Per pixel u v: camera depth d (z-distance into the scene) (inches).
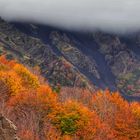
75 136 3550.7
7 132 1232.8
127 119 4414.4
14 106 3661.4
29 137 2699.3
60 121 3627.0
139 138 4328.3
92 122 3745.1
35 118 3361.2
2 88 4143.7
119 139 4284.0
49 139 3093.0
